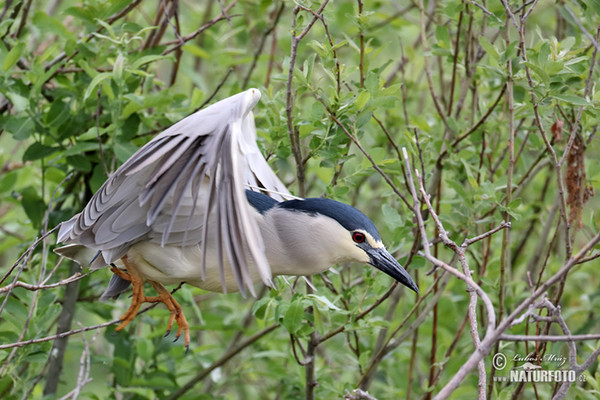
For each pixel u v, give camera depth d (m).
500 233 10.86
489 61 9.52
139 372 10.80
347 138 8.34
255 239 5.68
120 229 7.00
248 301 12.76
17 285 6.52
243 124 7.82
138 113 9.77
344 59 12.34
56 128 9.70
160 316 10.46
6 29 9.73
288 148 8.56
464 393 10.13
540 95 7.91
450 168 9.70
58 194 10.42
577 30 9.84
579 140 8.69
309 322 8.76
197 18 13.80
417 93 12.91
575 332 10.77
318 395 9.93
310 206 7.30
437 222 6.26
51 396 9.21
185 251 7.04
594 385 7.84
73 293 9.80
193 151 6.27
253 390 13.38
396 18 12.25
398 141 11.20
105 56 9.71
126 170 6.40
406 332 9.13
